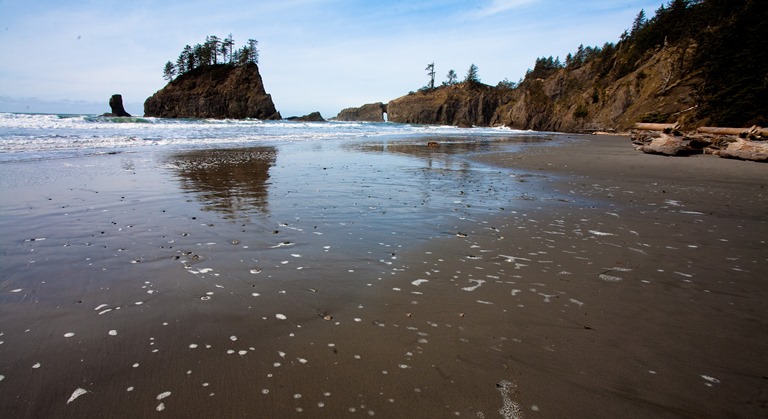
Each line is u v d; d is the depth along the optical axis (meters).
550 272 4.52
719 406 2.37
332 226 6.28
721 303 3.77
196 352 2.84
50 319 3.25
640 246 5.52
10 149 15.33
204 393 2.42
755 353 2.94
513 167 14.80
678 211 7.75
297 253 5.00
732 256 5.12
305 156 17.11
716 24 53.38
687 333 3.22
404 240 5.62
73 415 2.21
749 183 11.26
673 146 19.52
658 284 4.20
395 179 11.26
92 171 11.23
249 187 9.55
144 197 8.17
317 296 3.80
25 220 6.27
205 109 94.25
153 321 3.26
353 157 17.23
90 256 4.75
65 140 19.56
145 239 5.45
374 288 4.01
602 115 63.31
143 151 16.86
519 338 3.11
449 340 3.06
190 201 7.91
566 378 2.62
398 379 2.58
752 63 34.84
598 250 5.33
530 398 2.42
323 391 2.46
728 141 19.33
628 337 3.14
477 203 8.25
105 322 3.23
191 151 17.64
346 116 165.88
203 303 3.61
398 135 40.94
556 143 31.61
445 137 39.12
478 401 2.38
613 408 2.35
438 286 4.09
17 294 3.70
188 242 5.36
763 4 39.06
